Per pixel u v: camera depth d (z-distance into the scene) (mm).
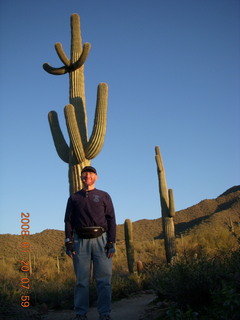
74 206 4605
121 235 48969
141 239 48656
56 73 10125
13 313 5492
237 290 3990
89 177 4680
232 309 3365
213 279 4586
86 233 4496
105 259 4504
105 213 4645
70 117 8867
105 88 9102
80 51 10281
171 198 14531
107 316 4359
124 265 17141
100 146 9078
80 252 4504
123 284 8273
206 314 3920
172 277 4832
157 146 16109
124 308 6051
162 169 15414
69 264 19828
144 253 21062
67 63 10039
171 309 3773
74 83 10008
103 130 9039
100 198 4602
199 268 4797
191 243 19969
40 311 6402
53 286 8664
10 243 36406
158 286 5199
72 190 9047
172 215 14312
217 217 40594
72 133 8852
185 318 3592
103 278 4480
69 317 5773
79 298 4445
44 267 19016
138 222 57094
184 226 49844
